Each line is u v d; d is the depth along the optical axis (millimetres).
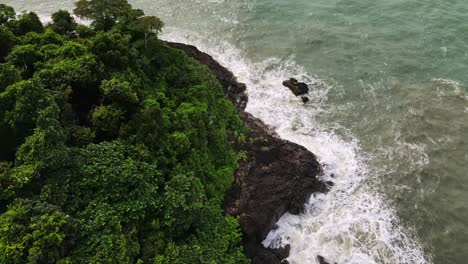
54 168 28812
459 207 40438
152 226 29688
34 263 23688
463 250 37281
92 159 30297
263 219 36375
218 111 43406
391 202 40844
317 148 45781
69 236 26094
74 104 35812
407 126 48094
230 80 52281
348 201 40906
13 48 37938
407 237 38219
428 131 47500
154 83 41406
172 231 30734
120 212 28906
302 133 47688
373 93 52406
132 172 30375
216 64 53469
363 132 47844
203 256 30484
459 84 52875
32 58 37250
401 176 43094
